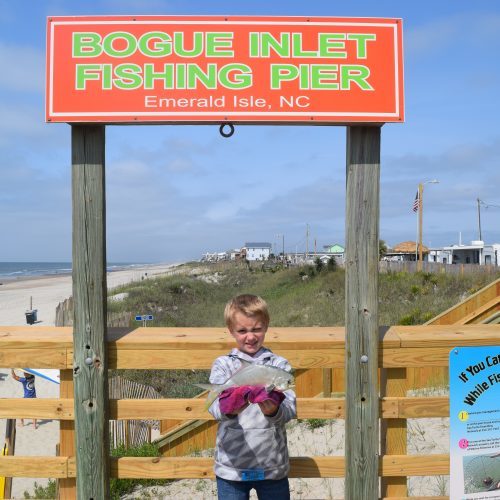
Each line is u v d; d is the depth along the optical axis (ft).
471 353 12.44
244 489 10.30
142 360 12.18
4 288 273.75
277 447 10.21
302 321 77.10
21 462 12.18
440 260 209.97
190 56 11.80
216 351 12.17
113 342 12.16
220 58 11.82
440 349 12.41
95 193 11.85
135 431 30.99
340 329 13.43
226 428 10.23
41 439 40.14
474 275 90.17
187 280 163.84
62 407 12.13
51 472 12.17
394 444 12.54
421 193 141.18
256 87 11.83
